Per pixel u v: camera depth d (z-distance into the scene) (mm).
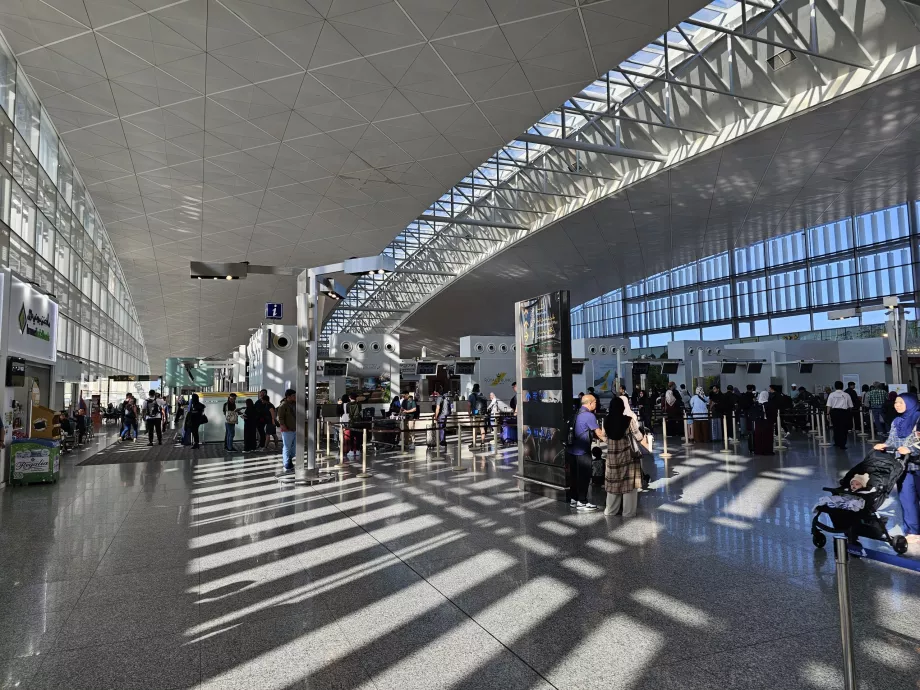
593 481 9961
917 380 23719
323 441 18453
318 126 16172
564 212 29859
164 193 20672
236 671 3611
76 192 24469
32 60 12883
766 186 24656
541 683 3410
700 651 3789
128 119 15508
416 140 17281
